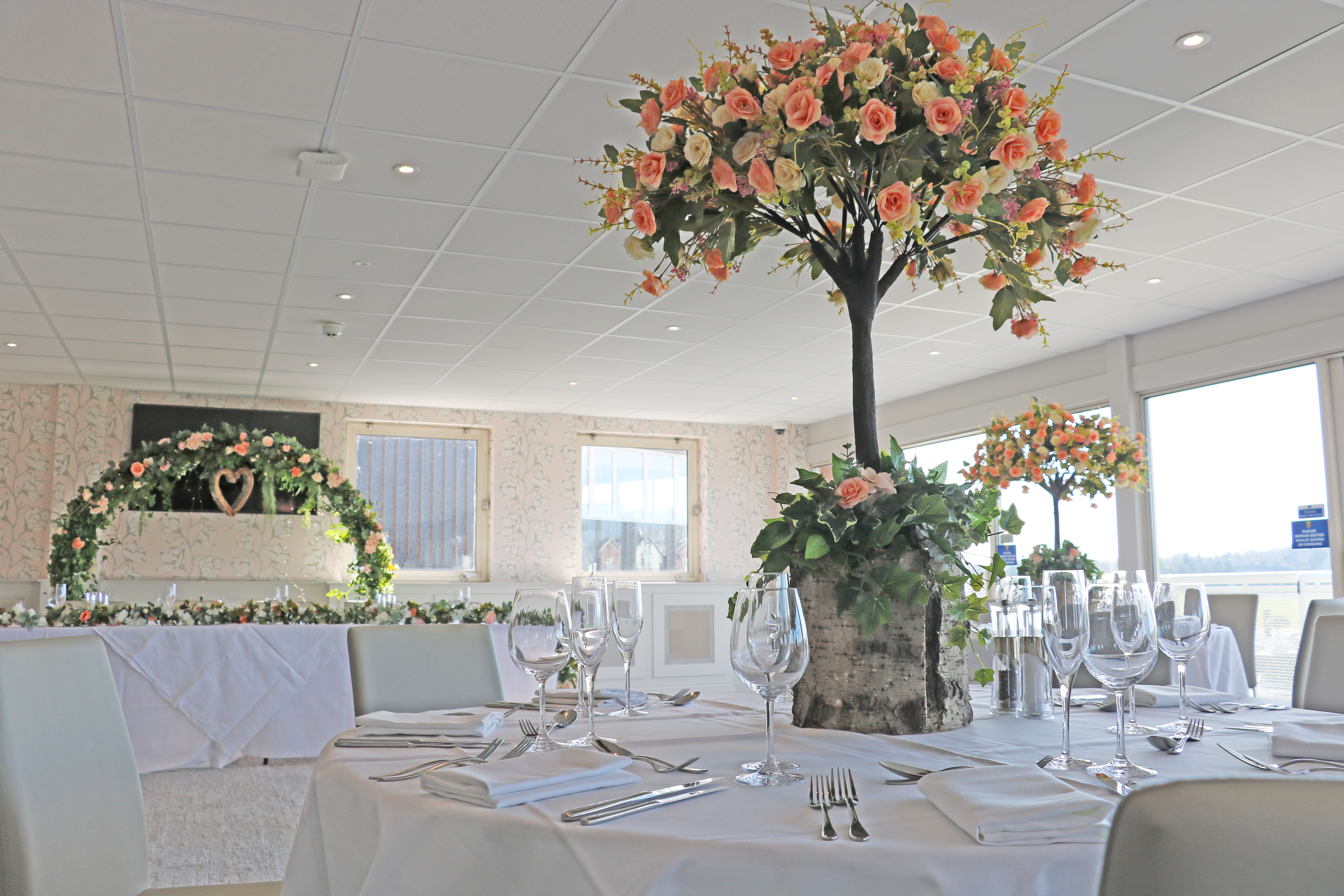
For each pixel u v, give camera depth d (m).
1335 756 1.18
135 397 8.02
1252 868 0.57
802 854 0.82
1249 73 3.21
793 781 1.10
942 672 1.45
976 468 5.06
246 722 4.89
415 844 0.98
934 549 1.44
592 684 1.42
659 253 4.70
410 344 6.61
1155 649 1.14
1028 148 1.40
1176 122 3.54
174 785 4.54
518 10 2.79
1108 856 0.62
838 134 1.46
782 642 1.10
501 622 5.22
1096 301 5.80
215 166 3.77
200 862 3.32
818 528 1.42
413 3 2.75
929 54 1.50
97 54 2.97
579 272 5.12
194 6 2.74
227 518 8.21
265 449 6.52
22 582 7.54
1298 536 5.64
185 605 5.14
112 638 4.73
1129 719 1.56
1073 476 4.89
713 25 2.88
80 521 6.12
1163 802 0.60
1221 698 1.86
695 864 0.83
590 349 6.84
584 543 9.68
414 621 5.25
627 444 10.01
